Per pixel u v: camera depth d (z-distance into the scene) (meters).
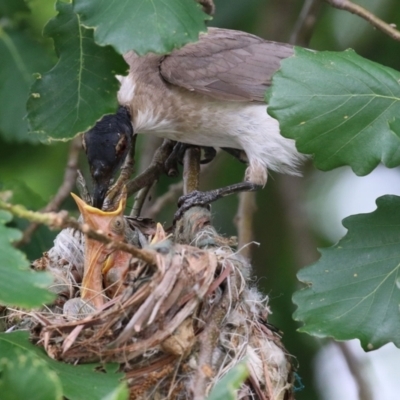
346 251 8.65
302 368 14.80
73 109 8.13
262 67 12.54
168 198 12.97
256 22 15.59
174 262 8.12
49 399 5.84
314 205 16.80
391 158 8.09
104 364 8.07
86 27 7.64
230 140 12.71
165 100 12.33
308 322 8.34
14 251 6.28
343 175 16.98
